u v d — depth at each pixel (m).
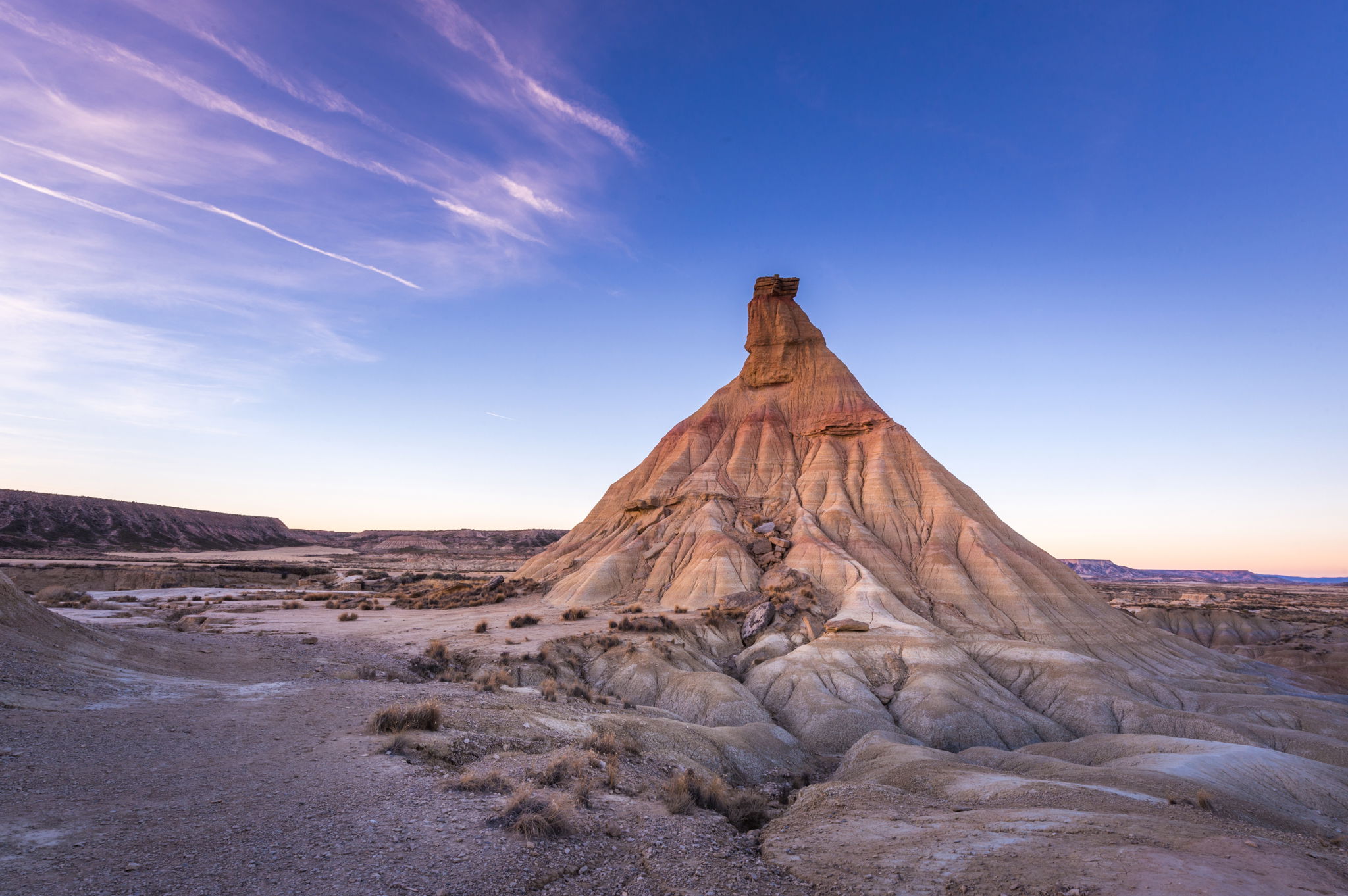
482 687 30.31
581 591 74.31
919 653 51.75
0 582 22.44
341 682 27.05
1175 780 22.08
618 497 107.06
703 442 105.25
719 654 56.22
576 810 13.67
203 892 8.62
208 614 56.81
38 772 12.18
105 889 8.34
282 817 11.46
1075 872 10.43
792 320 116.00
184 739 15.53
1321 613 143.38
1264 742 39.88
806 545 75.56
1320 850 14.06
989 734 41.38
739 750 28.20
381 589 99.06
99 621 42.16
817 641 54.88
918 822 15.00
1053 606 69.56
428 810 12.44
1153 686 51.34
